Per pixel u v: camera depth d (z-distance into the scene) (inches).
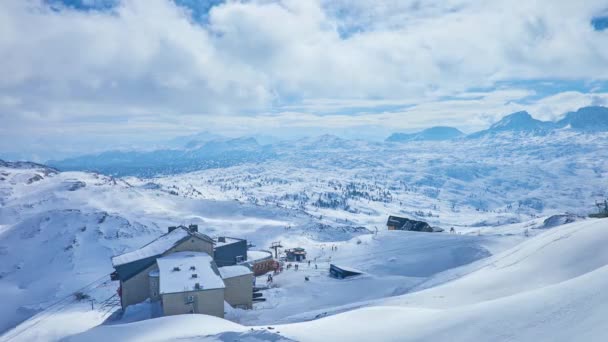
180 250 2290.8
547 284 1435.8
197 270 1979.6
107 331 1371.8
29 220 5093.5
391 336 941.8
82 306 2527.1
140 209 6840.6
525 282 1509.6
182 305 1754.4
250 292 2102.6
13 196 7746.1
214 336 1182.9
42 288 3356.3
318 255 3759.8
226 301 2041.1
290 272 2908.5
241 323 1820.9
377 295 2233.0
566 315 655.1
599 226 1852.9
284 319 1791.3
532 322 690.8
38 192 7637.8
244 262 2655.0
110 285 3048.7
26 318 2775.6
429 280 2202.3
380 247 3678.6
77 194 7293.3
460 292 1546.5
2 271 3941.9
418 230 4660.4
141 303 2060.8
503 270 1739.7
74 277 3486.7
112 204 6993.1
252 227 5944.9
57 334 1942.7
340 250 3853.3
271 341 1069.8
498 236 3580.2
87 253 4119.1
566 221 4247.0
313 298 2244.1
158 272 2060.8
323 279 2657.5
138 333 1322.6
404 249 3427.7
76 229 4687.5
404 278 2564.0
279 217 7165.4
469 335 761.0
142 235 4726.9
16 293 3339.1
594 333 538.3
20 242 4571.9
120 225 4884.4
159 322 1429.6
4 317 2886.3
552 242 1868.8
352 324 1156.5
